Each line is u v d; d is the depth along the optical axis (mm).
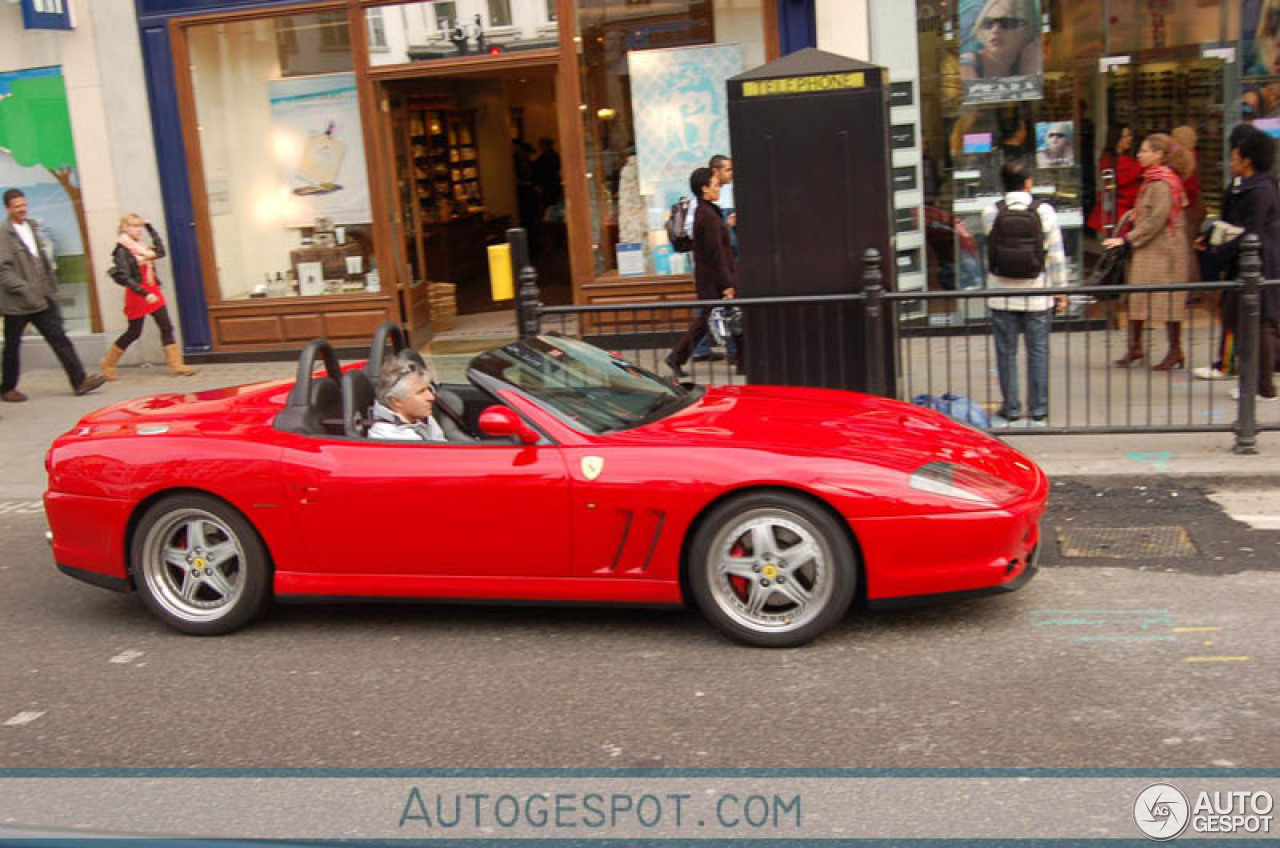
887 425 5488
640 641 5227
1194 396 8469
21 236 10820
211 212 12258
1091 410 8289
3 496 8281
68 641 5648
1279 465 7039
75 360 11211
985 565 4898
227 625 5516
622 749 4246
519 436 5164
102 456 5543
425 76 11766
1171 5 10828
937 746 4133
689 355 7719
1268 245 8266
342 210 12156
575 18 11398
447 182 15391
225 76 12078
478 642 5336
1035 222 7648
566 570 5145
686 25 11266
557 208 15844
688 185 11547
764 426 5352
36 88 12164
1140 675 4602
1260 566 5715
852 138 7734
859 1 10891
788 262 7918
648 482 4969
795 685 4688
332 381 5895
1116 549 6066
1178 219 9234
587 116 11562
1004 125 11188
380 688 4891
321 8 11742
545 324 8031
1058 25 10961
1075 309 8516
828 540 4887
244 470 5332
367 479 5215
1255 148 8383
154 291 11719
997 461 5277
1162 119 11070
